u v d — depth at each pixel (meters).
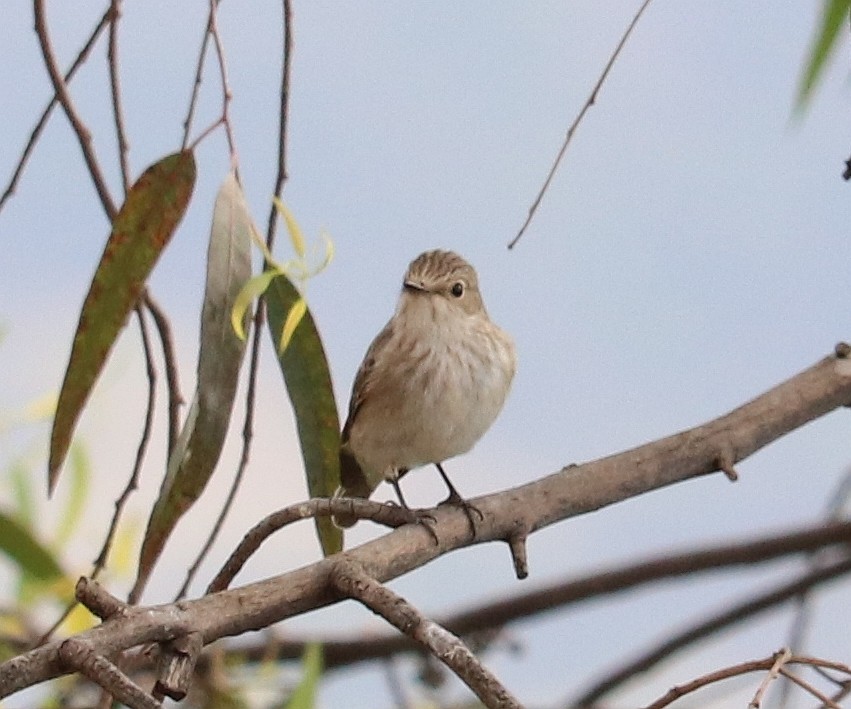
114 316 7.97
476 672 6.41
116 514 8.50
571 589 12.51
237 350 7.88
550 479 8.66
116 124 8.26
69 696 9.52
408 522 8.02
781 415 9.21
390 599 6.77
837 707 6.30
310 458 9.02
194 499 7.88
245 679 10.30
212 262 7.89
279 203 7.86
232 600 6.78
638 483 8.80
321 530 9.07
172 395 8.61
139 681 8.49
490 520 8.30
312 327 8.81
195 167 8.05
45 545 9.08
